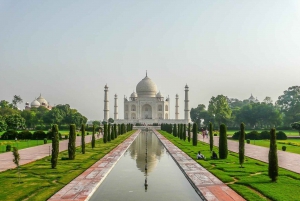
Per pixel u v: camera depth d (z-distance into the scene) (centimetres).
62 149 6675
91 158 5166
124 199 2831
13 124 11769
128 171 4191
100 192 3062
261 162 4672
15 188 3039
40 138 9425
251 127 17675
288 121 16700
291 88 17662
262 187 3047
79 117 16762
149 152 6444
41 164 4472
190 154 5734
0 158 5150
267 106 16538
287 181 3312
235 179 3478
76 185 3191
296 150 6384
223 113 15562
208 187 3111
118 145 7656
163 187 3284
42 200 2645
